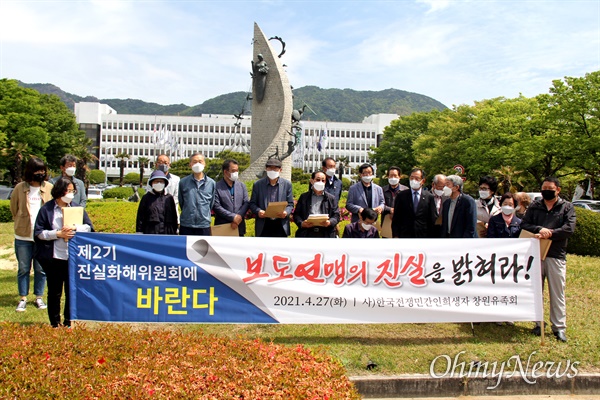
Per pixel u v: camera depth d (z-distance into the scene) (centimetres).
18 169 4212
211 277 587
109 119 10000
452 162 4219
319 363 429
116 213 1620
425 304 606
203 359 414
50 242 594
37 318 671
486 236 781
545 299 816
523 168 3244
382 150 5994
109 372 381
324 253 597
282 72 2245
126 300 582
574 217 635
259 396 356
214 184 762
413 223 757
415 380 523
